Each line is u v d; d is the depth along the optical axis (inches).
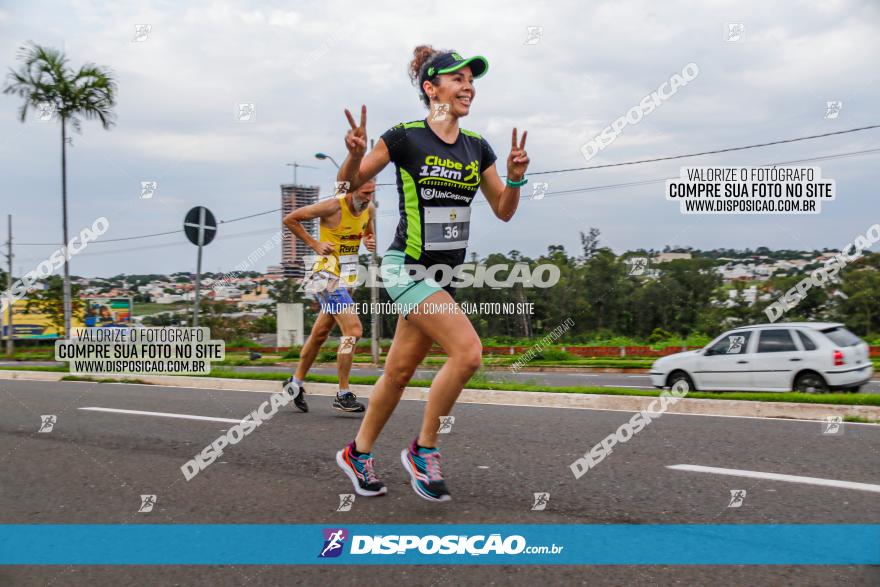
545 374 827.4
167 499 140.2
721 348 454.9
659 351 1170.0
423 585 95.0
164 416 256.1
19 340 1809.8
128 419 249.0
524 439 199.9
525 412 263.1
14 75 727.7
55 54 740.0
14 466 173.9
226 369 472.4
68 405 295.1
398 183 124.6
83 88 747.4
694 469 156.9
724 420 234.2
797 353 419.8
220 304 1223.5
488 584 94.6
